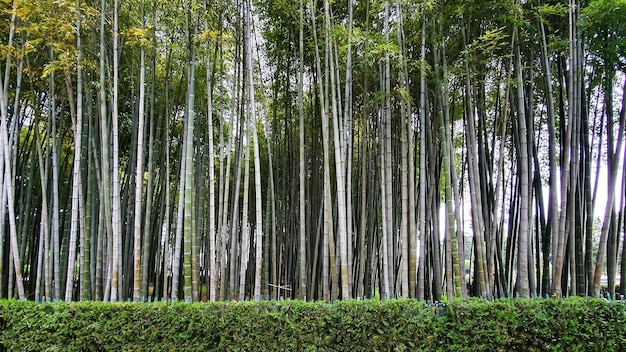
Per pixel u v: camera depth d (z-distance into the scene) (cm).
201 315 361
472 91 558
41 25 446
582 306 338
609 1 406
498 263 586
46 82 548
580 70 478
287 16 557
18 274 469
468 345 338
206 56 495
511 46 477
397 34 480
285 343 352
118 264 455
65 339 367
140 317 365
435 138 558
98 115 543
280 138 667
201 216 550
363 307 355
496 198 522
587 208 487
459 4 470
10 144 503
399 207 609
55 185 497
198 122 582
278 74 626
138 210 450
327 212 471
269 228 591
